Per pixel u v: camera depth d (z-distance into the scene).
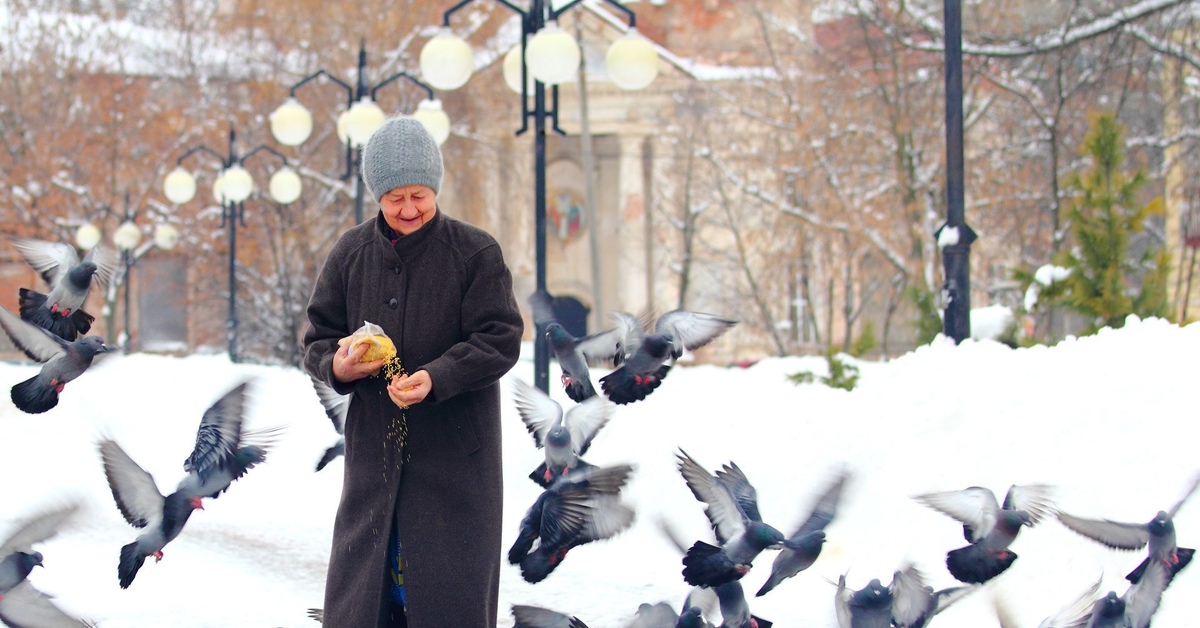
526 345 31.59
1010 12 28.39
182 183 23.42
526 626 4.32
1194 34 24.02
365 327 3.98
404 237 4.18
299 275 39.03
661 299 48.34
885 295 42.47
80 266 4.94
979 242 33.81
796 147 36.09
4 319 4.39
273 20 39.78
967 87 30.48
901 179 30.47
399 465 4.09
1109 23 18.98
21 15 42.28
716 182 42.16
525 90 12.30
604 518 4.12
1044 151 31.33
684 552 4.51
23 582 4.24
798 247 38.06
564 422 4.79
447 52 14.07
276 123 18.95
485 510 4.12
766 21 44.44
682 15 48.88
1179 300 26.81
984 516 4.34
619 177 50.38
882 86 30.83
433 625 3.98
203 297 43.81
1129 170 29.70
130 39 44.16
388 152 4.12
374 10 38.94
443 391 3.96
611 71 13.30
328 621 4.05
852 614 4.16
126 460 4.04
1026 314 12.37
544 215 11.84
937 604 4.34
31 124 41.44
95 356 4.47
